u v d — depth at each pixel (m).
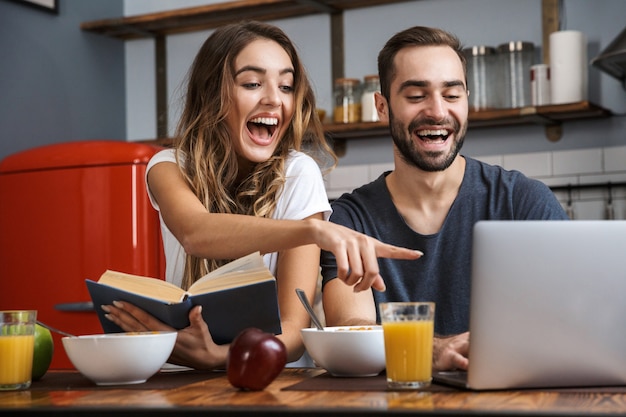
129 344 1.44
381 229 2.13
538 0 3.88
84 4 4.52
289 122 2.20
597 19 3.78
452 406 1.12
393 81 2.10
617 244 1.27
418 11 4.12
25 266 3.43
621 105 3.72
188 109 2.23
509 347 1.25
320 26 4.34
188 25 4.54
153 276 3.33
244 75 2.12
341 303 2.00
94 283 1.62
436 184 2.09
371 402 1.17
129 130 4.76
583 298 1.27
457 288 2.07
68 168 3.38
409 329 1.31
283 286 1.99
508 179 2.13
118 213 3.32
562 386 1.29
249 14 4.32
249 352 1.32
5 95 3.99
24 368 1.47
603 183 3.73
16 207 3.46
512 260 1.25
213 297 1.55
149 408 1.17
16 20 4.07
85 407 1.19
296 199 2.12
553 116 3.66
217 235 1.68
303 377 1.53
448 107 2.05
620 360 1.29
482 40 3.99
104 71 4.63
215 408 1.14
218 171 2.14
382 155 4.18
